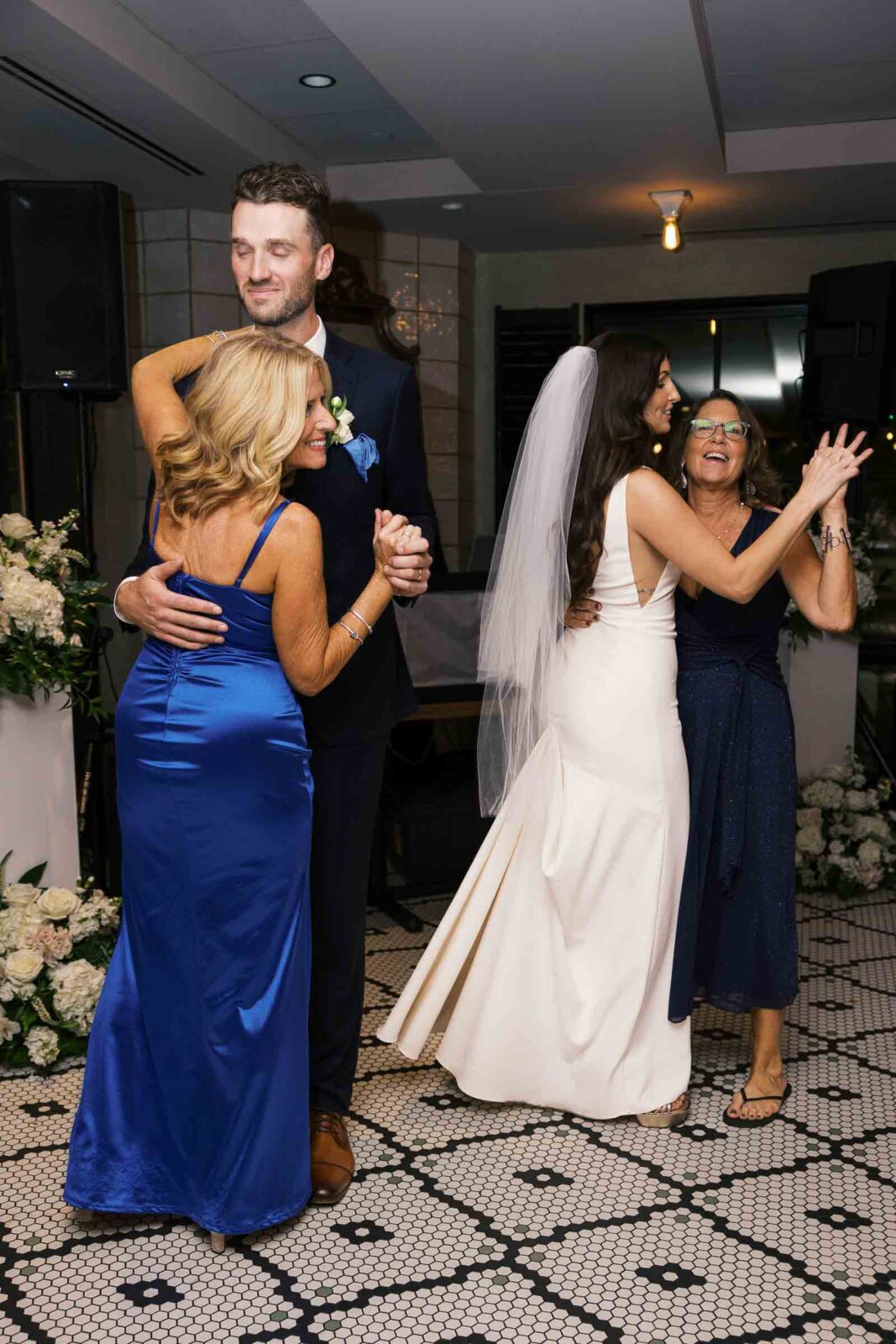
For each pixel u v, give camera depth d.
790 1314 2.03
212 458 2.08
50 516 4.59
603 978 2.68
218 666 2.14
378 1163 2.55
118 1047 2.24
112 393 4.43
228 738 2.12
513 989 2.72
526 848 2.73
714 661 2.73
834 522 2.67
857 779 4.82
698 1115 2.77
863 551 5.14
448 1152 2.59
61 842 3.44
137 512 7.04
